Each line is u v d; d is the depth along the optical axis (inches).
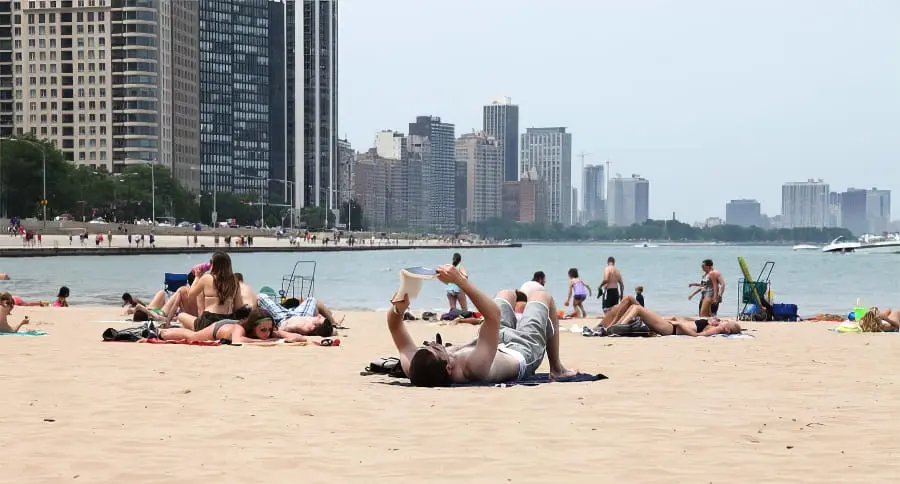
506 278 3257.9
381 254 7308.1
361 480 291.7
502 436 358.9
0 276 1472.7
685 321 868.6
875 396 466.6
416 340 856.3
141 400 439.2
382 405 427.2
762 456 326.6
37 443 340.5
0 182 7194.9
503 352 506.3
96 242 5561.0
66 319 1051.3
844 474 301.0
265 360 611.5
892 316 949.2
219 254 757.9
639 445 343.9
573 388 483.2
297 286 2514.8
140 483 286.5
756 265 5128.0
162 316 976.9
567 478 295.0
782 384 511.2
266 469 304.8
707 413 412.2
